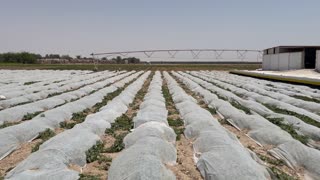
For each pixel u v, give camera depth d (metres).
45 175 5.83
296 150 7.52
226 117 11.94
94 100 15.78
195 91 21.03
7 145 8.06
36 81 28.08
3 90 19.78
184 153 8.08
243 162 6.37
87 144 7.88
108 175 6.31
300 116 12.43
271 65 46.53
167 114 12.71
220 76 37.59
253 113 12.84
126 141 8.48
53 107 14.44
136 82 26.94
